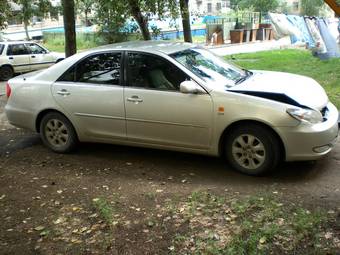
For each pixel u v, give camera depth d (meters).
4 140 7.56
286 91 5.23
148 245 3.91
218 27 35.28
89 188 5.31
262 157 5.20
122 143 6.11
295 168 5.50
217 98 5.26
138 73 5.82
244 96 5.16
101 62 6.12
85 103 6.18
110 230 4.22
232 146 5.38
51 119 6.57
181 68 5.54
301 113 4.95
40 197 5.14
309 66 14.10
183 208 4.55
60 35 42.44
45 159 6.46
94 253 3.86
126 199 4.90
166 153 6.38
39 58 19.28
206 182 5.25
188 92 5.35
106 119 6.07
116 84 5.95
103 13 10.93
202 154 5.62
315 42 15.31
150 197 4.89
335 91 9.57
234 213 4.34
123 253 3.82
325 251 3.57
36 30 53.91
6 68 18.17
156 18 11.31
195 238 3.95
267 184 5.07
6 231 4.39
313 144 5.00
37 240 4.17
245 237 3.88
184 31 12.20
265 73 6.37
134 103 5.78
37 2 20.94
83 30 37.22
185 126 5.50
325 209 4.32
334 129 5.24
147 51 5.80
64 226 4.40
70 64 6.37
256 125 5.14
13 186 5.53
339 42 16.12
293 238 3.79
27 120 6.77
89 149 6.78
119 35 11.33
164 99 5.56
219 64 6.10
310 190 4.82
